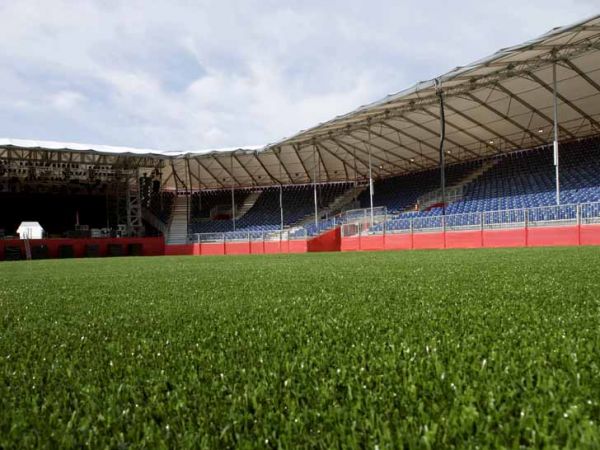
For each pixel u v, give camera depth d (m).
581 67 19.47
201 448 0.96
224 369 1.54
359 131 28.78
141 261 16.31
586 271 5.01
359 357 1.64
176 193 41.94
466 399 1.15
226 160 36.16
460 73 18.31
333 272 6.40
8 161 30.31
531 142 30.02
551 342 1.72
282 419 1.09
